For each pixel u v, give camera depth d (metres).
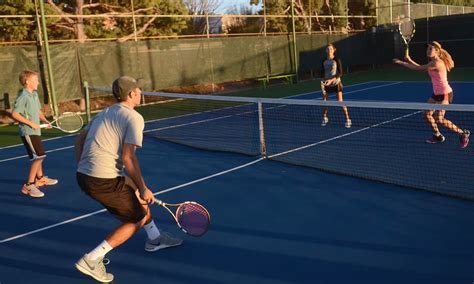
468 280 3.46
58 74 13.84
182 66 16.67
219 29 23.81
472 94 14.11
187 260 4.08
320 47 21.84
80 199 5.98
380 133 8.80
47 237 4.80
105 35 17.25
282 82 21.20
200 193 5.90
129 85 3.64
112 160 3.61
